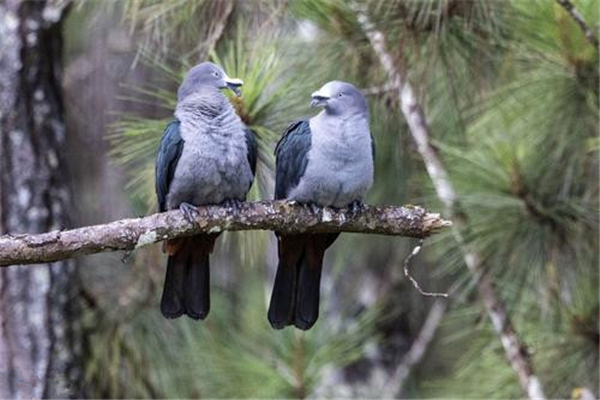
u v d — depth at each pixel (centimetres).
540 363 1130
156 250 1201
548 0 1044
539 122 1088
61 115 1225
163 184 986
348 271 1581
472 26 1053
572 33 1048
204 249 926
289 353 1202
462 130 1134
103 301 1227
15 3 1191
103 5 1232
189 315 941
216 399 1233
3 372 1172
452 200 1069
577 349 1117
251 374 1205
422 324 1606
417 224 883
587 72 1064
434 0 1037
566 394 1135
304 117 1107
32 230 1185
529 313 1138
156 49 1180
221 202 995
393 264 1570
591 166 1101
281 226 888
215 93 977
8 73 1189
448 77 1095
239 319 1325
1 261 801
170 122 1002
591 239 1084
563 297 1098
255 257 1102
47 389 1176
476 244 1072
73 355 1196
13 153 1188
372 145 968
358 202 955
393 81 1109
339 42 1107
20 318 1173
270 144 1023
